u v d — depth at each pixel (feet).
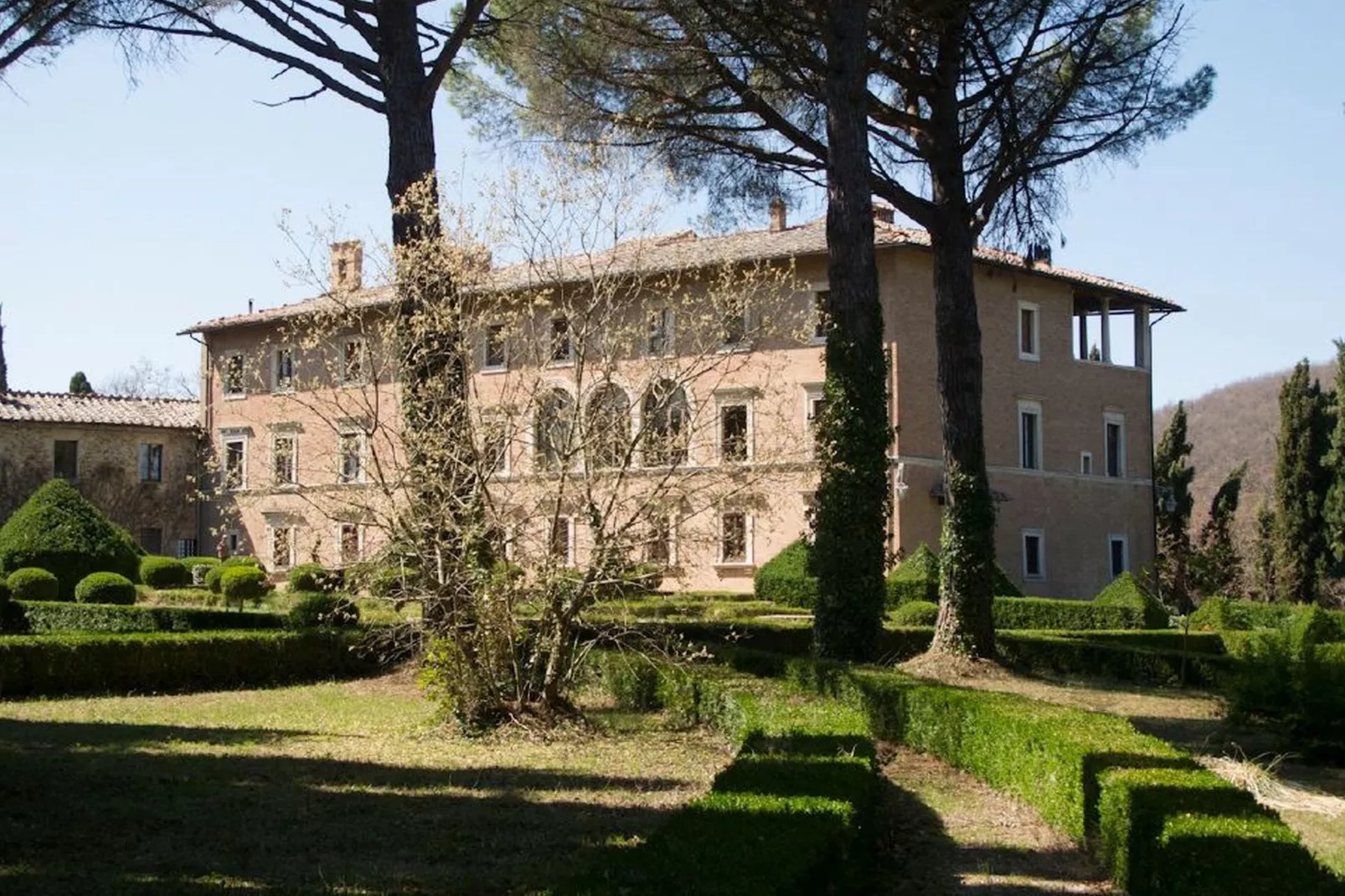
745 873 17.80
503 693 40.81
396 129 56.44
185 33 54.24
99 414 151.43
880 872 25.18
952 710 36.65
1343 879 18.22
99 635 56.29
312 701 51.26
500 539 39.73
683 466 43.57
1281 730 40.09
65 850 23.97
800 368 111.75
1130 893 22.62
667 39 58.39
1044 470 127.24
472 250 41.91
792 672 48.47
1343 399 142.20
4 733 40.65
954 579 59.88
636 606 77.51
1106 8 57.41
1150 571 94.38
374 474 41.37
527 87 62.85
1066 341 130.93
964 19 57.98
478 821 27.61
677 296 85.35
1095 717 31.81
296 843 25.22
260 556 143.74
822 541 55.01
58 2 48.06
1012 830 29.14
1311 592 144.97
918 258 115.65
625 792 31.01
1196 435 249.75
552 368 43.98
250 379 145.07
